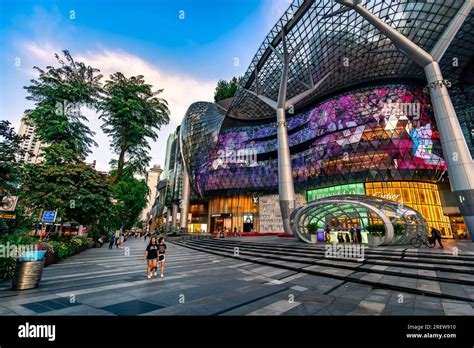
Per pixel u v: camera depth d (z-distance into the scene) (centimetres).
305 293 657
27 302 520
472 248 1375
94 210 1703
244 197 4956
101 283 741
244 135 5234
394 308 529
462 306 541
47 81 2072
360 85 3794
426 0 2498
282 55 3269
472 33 2703
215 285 739
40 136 2000
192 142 5775
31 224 1419
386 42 2953
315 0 2725
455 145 1962
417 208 2942
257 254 1552
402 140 3123
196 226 5894
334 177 3462
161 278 846
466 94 3359
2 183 1049
